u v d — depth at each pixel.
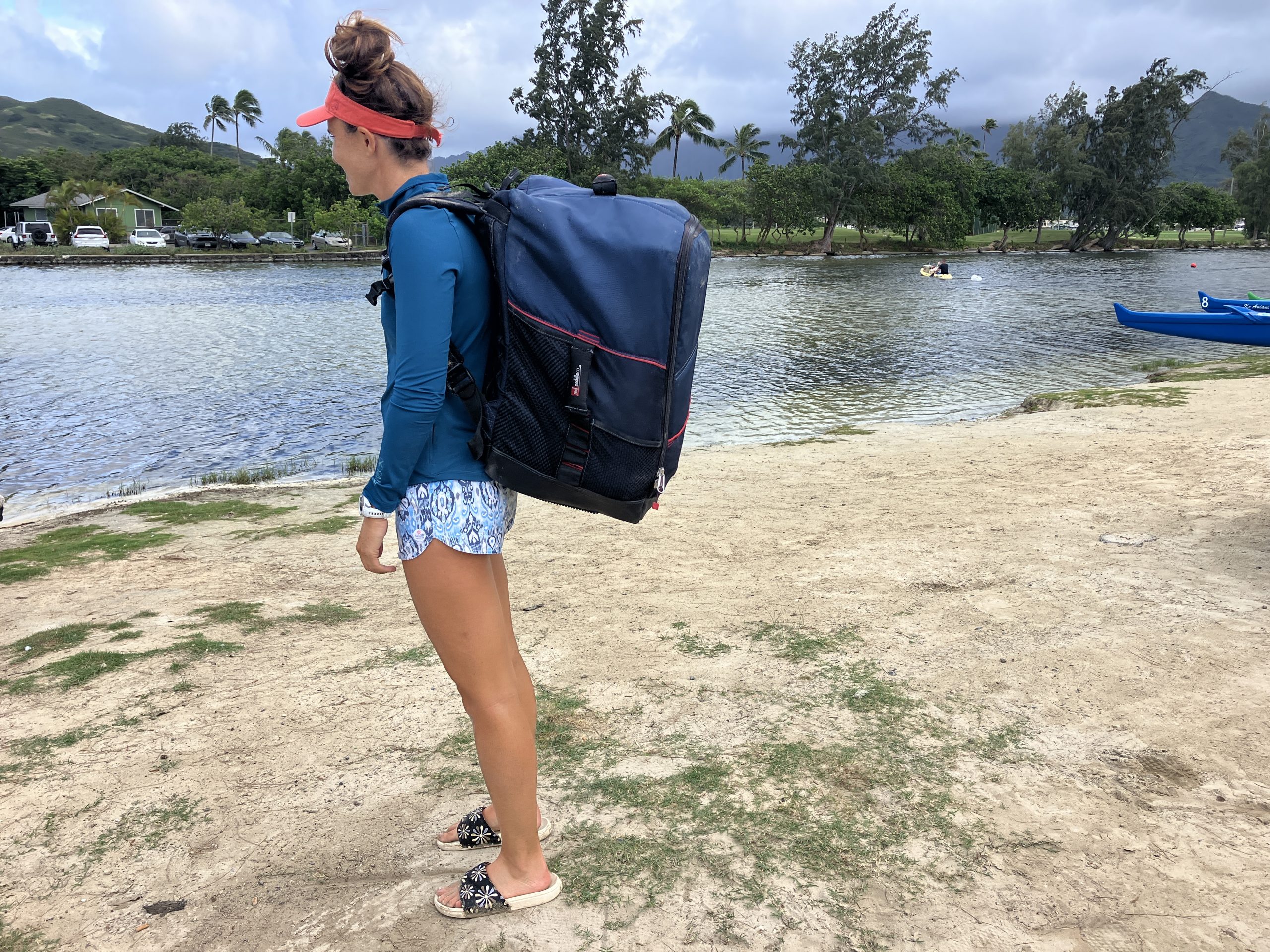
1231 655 3.06
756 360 18.02
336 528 6.29
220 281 38.06
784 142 69.81
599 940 1.86
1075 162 74.25
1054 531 4.81
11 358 17.45
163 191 74.56
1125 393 10.94
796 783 2.45
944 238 71.75
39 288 33.69
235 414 12.75
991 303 29.67
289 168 68.19
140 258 48.91
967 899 1.94
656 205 1.68
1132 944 1.79
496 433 1.63
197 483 9.09
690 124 79.62
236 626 4.00
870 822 2.25
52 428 11.77
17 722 3.03
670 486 7.07
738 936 1.85
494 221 1.59
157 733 2.92
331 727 2.93
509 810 1.90
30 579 5.09
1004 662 3.14
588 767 2.59
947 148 72.19
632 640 3.59
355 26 1.68
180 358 17.72
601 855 2.15
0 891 2.12
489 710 1.83
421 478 1.71
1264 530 4.53
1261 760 2.43
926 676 3.08
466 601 1.74
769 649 3.41
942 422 11.64
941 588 3.99
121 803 2.49
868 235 80.81
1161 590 3.75
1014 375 15.96
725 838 2.20
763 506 6.12
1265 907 1.87
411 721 2.96
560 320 1.57
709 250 1.68
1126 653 3.14
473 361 1.66
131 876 2.16
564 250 1.57
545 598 4.22
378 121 1.66
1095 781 2.39
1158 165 74.50
